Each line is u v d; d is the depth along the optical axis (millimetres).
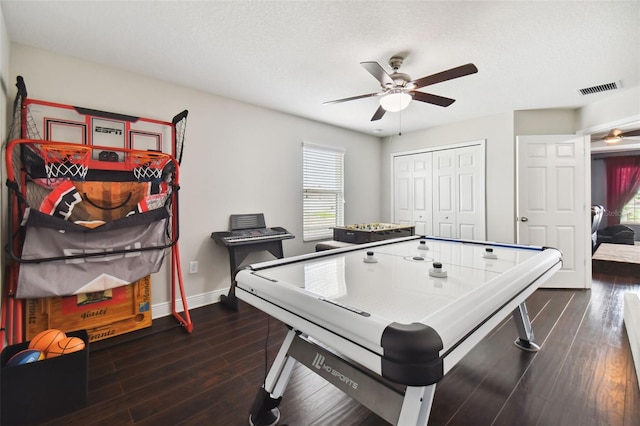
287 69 2564
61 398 1551
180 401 1644
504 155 3828
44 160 2090
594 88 2994
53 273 1950
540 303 3125
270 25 1939
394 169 5109
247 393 1712
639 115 2947
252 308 3053
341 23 1915
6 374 1442
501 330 2498
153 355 2129
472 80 2803
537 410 1553
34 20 1866
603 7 1751
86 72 2391
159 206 2469
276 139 3691
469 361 2025
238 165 3336
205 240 3098
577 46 2188
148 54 2309
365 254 1986
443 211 4469
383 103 2383
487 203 3988
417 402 954
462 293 1143
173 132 2766
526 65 2490
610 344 2225
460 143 4230
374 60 2395
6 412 1440
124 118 2520
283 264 1655
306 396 1689
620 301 3164
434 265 1428
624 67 2529
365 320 863
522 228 3717
